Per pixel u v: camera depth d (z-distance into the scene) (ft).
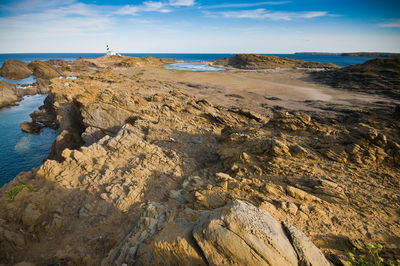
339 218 24.85
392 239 21.86
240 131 57.67
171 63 529.86
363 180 32.58
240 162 42.19
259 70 344.90
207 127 80.79
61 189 40.91
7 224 32.12
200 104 109.81
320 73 275.80
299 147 41.22
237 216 18.07
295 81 242.78
